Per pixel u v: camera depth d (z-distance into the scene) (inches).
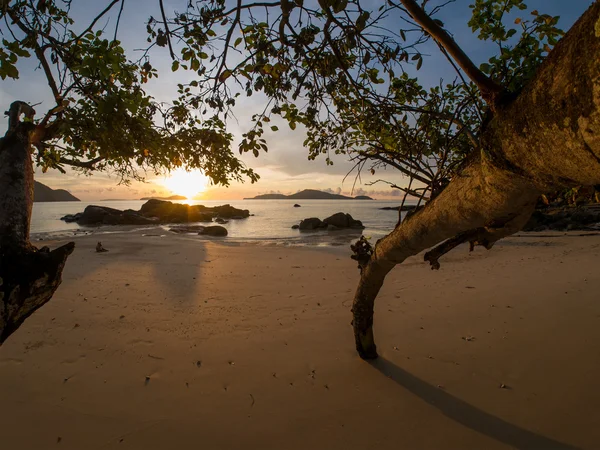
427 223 125.1
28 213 93.8
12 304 87.4
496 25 108.6
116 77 95.0
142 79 98.0
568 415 147.4
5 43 78.9
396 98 135.0
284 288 361.4
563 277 368.5
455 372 185.3
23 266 87.7
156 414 154.4
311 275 425.1
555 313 261.3
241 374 187.5
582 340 213.5
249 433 143.2
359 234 1125.1
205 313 282.7
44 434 141.7
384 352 210.8
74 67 86.6
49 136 104.3
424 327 246.7
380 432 142.6
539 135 64.6
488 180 85.3
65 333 237.5
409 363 196.5
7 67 80.1
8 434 141.3
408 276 404.2
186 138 127.0
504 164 77.3
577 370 180.4
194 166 133.8
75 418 151.3
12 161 92.7
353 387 174.1
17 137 95.8
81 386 175.0
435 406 157.8
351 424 147.6
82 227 1441.9
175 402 163.0
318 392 170.7
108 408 158.2
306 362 200.1
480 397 163.0
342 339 231.1
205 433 143.1
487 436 138.2
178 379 182.5
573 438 134.9
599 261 445.1
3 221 87.9
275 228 1403.8
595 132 52.8
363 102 101.8
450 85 131.0
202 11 91.2
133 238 879.7
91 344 221.9
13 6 91.1
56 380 179.9
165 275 419.5
